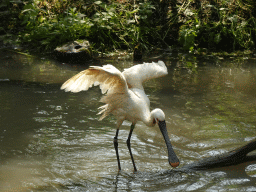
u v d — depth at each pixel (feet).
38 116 29.58
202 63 47.83
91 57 47.98
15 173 21.45
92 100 33.73
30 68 42.52
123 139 27.27
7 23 55.26
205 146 26.09
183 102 33.63
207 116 30.86
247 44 56.44
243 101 34.17
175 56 51.26
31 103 31.94
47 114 30.04
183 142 26.78
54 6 56.18
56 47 48.19
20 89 35.12
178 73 42.68
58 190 19.79
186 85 38.34
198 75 42.04
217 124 29.43
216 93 36.14
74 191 19.76
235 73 43.27
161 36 56.70
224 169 23.17
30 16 51.72
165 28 57.41
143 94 24.91
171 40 56.49
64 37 50.37
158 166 23.44
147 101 24.63
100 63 46.06
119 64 45.60
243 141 26.73
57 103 32.42
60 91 35.35
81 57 46.44
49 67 43.34
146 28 55.31
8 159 23.15
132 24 55.93
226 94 35.94
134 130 29.01
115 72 21.56
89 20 53.67
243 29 57.47
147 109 23.80
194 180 21.48
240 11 59.62
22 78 38.47
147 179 21.59
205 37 56.54
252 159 24.40
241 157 23.84
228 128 28.73
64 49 46.75
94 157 24.29
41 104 31.91
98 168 22.86
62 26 50.57
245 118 30.55
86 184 20.67
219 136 27.53
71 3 57.26
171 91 36.42
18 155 23.75
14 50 50.26
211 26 57.98
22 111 30.19
